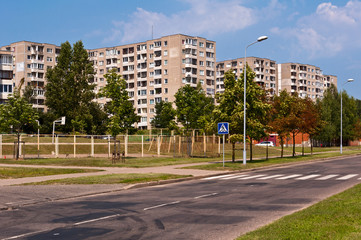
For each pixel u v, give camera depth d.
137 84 115.69
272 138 85.44
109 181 18.52
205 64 110.00
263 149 63.50
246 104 31.58
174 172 23.89
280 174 24.12
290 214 9.52
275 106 43.47
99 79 123.56
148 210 11.10
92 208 11.58
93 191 15.46
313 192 14.86
